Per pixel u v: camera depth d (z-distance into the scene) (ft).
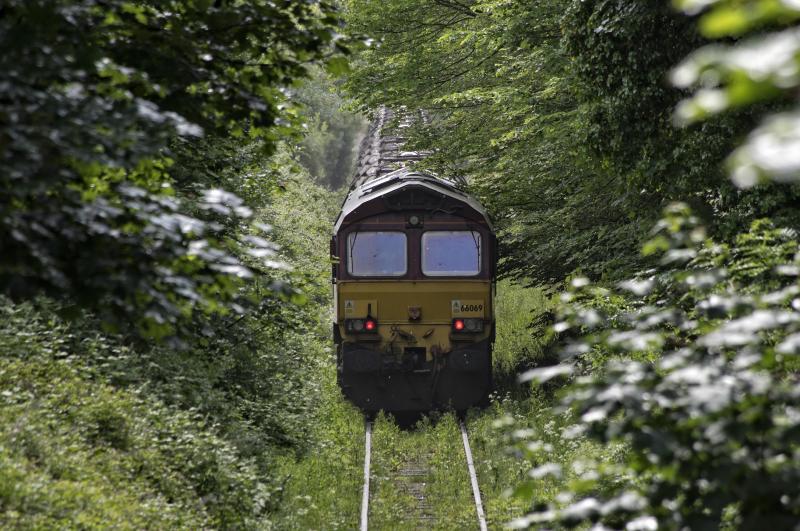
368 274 186.70
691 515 39.75
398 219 187.42
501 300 308.60
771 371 45.39
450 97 173.27
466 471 146.00
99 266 46.57
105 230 46.93
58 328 114.32
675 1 20.10
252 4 62.39
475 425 168.96
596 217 171.94
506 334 262.06
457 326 185.88
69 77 47.26
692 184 117.91
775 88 18.94
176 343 52.75
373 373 187.21
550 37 167.32
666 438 39.47
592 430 43.42
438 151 200.44
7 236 46.37
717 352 47.75
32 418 93.61
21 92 43.96
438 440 166.61
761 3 18.26
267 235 230.89
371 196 187.52
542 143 170.09
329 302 277.03
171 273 49.55
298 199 359.46
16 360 104.12
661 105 123.44
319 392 171.73
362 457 153.48
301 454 143.23
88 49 50.83
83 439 96.89
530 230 184.34
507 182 189.37
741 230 113.09
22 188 43.27
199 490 103.30
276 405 146.30
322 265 265.95
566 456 129.80
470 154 193.36
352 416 178.29
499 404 180.86
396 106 203.51
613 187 164.35
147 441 104.27
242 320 136.46
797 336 37.29
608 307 87.61
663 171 124.67
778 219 105.40
